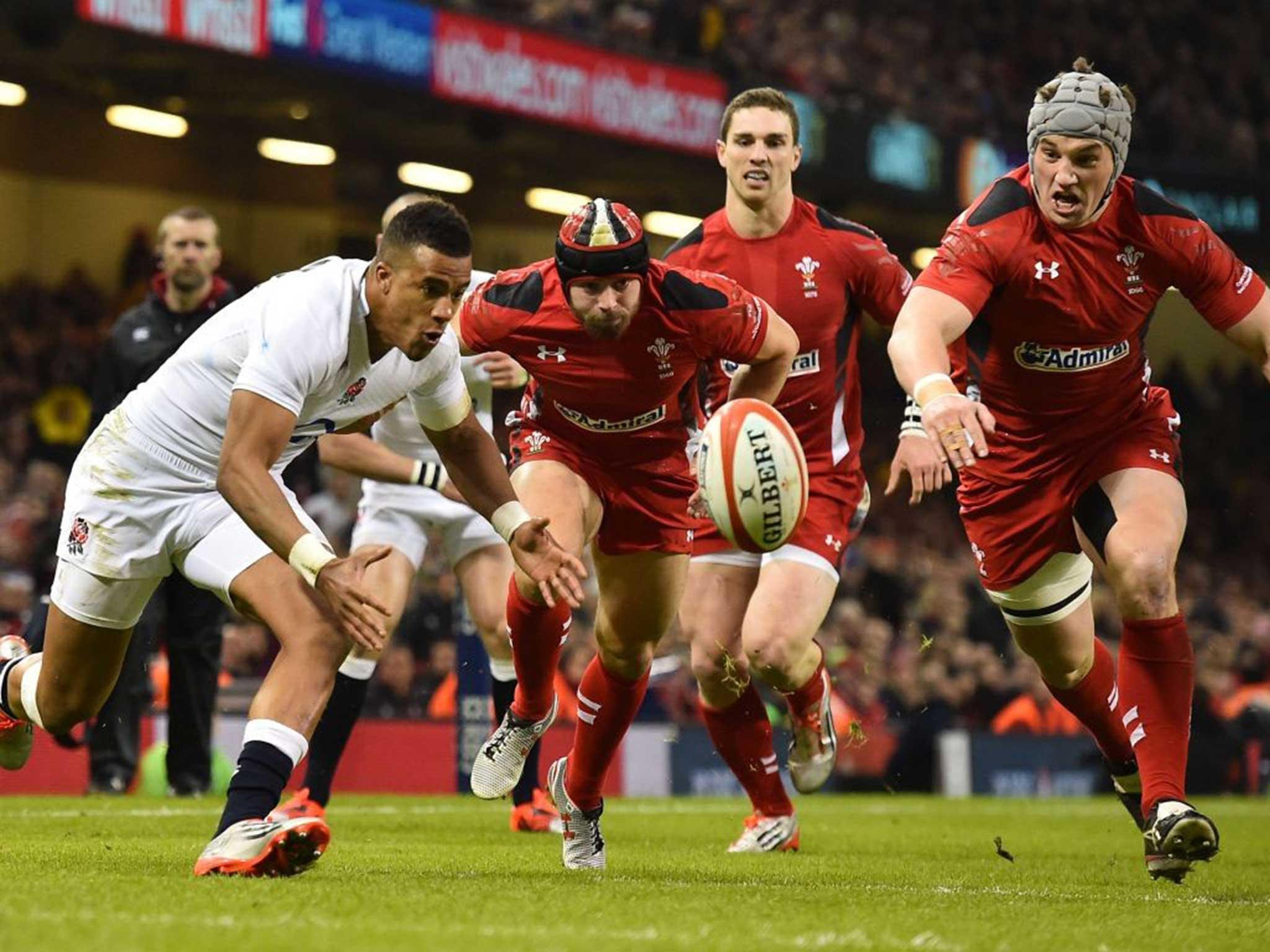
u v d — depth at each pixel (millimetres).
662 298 20453
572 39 72250
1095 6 106125
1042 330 20812
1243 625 82250
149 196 84500
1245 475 107000
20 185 80375
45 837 24562
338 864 20703
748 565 26266
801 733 26484
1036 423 21719
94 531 18641
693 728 53469
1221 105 109562
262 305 18156
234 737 45062
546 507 21078
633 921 15102
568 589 18922
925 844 30328
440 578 55062
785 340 21016
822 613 25203
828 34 90438
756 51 85062
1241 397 110062
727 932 14602
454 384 18969
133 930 13180
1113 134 19562
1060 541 22219
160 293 35250
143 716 43281
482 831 29672
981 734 59188
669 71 76875
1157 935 15477
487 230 93312
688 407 22562
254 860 17109
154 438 18406
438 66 67312
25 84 75000
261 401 17016
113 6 57438
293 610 17797
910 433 19844
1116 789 24578
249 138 84500
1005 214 20359
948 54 98250
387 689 50375
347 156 86438
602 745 20984
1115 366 21234
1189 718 19812
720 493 18625
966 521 23031
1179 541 20281
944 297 19812
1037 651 23375
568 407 21422
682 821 35719
